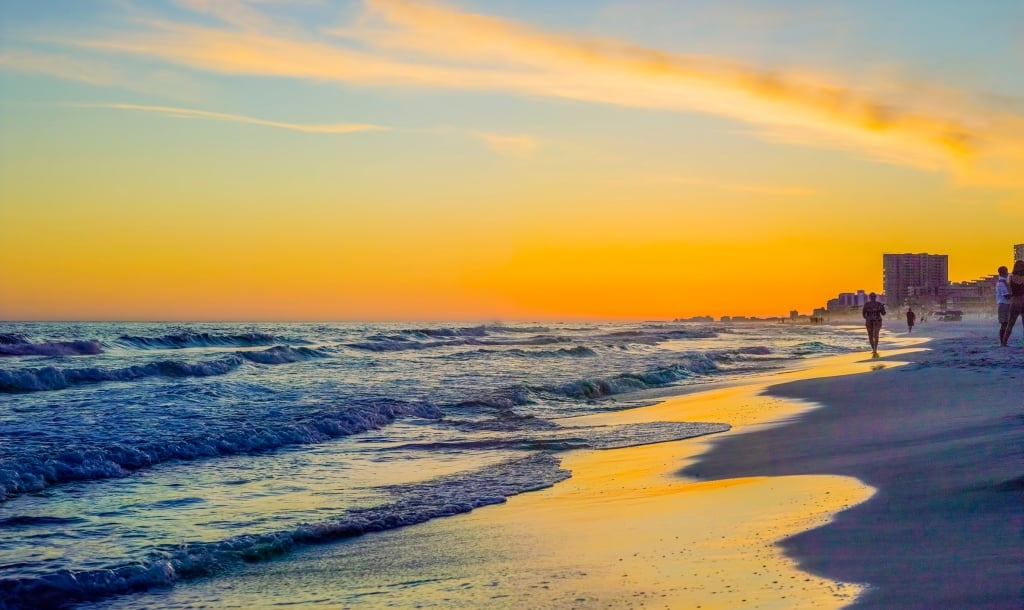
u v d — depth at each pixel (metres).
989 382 16.69
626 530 6.98
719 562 5.61
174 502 8.84
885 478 7.82
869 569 5.00
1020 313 26.12
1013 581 4.46
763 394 19.53
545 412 17.67
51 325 92.56
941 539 5.48
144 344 39.38
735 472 9.64
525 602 5.16
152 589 5.97
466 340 59.00
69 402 17.66
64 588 5.86
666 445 12.56
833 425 12.84
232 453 12.06
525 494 9.23
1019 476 7.01
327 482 10.01
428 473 10.62
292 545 7.05
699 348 51.31
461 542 7.01
